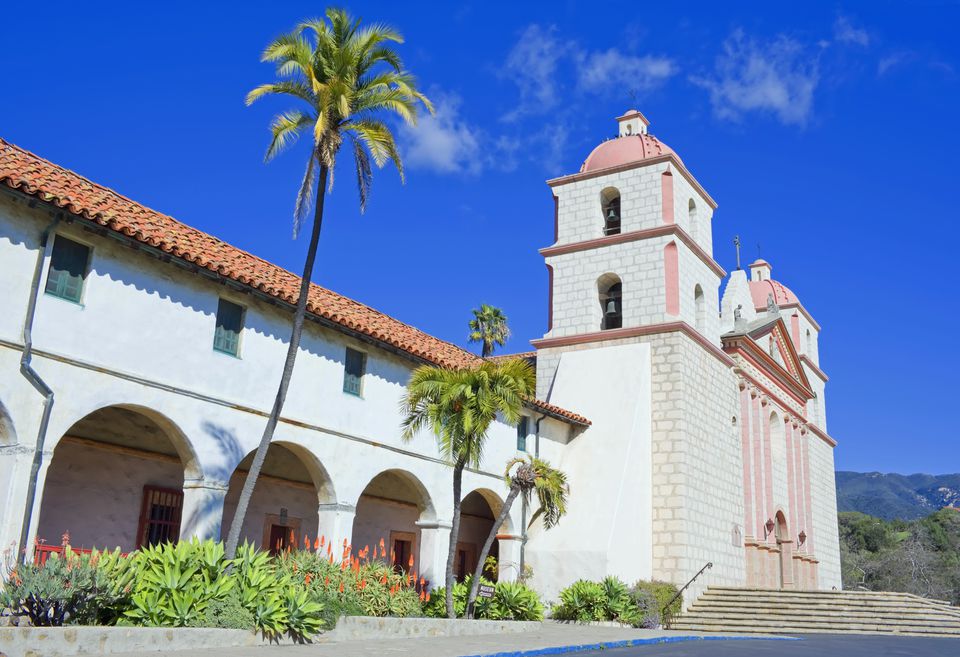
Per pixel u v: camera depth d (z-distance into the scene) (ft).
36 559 44.37
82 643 36.06
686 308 103.91
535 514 93.76
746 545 108.58
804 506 134.41
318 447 64.49
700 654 54.65
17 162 52.24
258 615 44.75
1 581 41.09
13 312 45.32
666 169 107.04
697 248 108.78
